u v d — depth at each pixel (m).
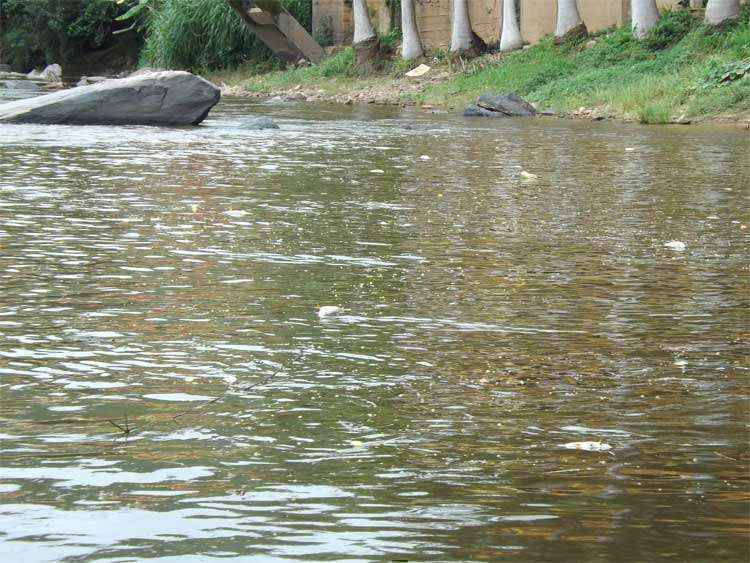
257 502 6.08
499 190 21.42
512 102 50.28
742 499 6.22
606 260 14.02
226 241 14.83
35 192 19.77
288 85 74.19
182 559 5.36
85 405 7.75
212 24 84.62
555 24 68.06
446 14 77.12
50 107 37.53
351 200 19.48
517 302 11.45
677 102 46.00
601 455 6.92
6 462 6.61
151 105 38.28
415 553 5.46
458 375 8.70
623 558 5.44
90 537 5.60
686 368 9.01
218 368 8.73
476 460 6.79
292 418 7.53
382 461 6.73
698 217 18.00
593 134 37.72
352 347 9.48
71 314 10.50
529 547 5.55
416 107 58.62
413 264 13.47
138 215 17.09
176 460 6.69
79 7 109.38
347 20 85.69
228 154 28.23
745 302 11.64
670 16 56.97
